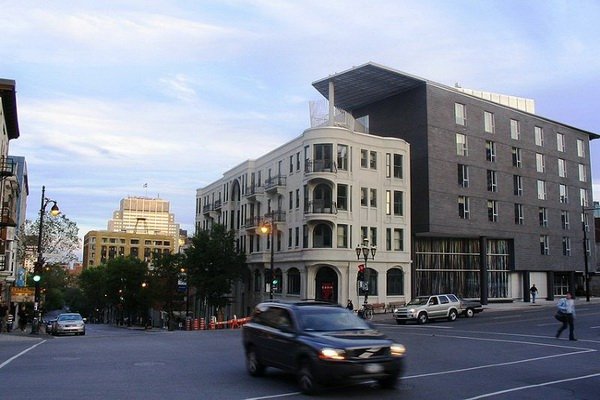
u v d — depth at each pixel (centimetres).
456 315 3631
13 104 3844
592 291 7200
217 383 1134
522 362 1534
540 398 1018
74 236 5941
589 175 6994
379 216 4925
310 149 4753
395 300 4903
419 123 5228
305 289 4691
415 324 3412
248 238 5994
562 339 2242
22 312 5097
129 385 1103
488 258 5691
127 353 1697
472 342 2122
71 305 13938
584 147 6988
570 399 1014
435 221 5053
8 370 1315
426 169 5106
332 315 1146
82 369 1332
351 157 4803
